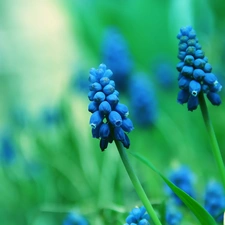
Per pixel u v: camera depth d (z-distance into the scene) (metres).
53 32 1.76
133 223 0.54
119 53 0.89
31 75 1.60
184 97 0.54
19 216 0.88
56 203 0.85
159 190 0.75
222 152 0.86
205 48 1.05
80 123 0.99
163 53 1.15
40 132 0.96
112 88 0.52
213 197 0.63
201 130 0.90
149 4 1.16
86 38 1.17
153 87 0.97
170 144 0.89
